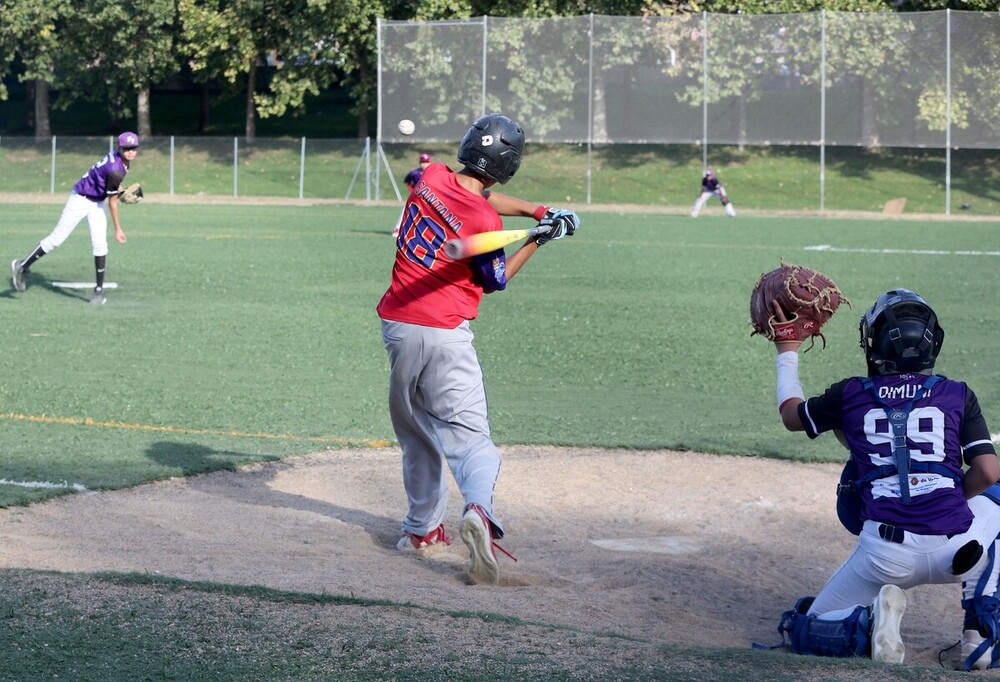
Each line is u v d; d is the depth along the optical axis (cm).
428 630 962
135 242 5525
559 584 1232
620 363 2691
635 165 9238
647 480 1714
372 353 2770
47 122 10981
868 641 969
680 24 8194
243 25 10044
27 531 1336
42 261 4631
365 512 1537
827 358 2727
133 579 1080
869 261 4888
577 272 4522
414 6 9756
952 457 991
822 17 7956
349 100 13500
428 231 1215
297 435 1969
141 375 2455
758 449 1906
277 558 1255
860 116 8031
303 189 9288
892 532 986
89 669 877
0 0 10094
